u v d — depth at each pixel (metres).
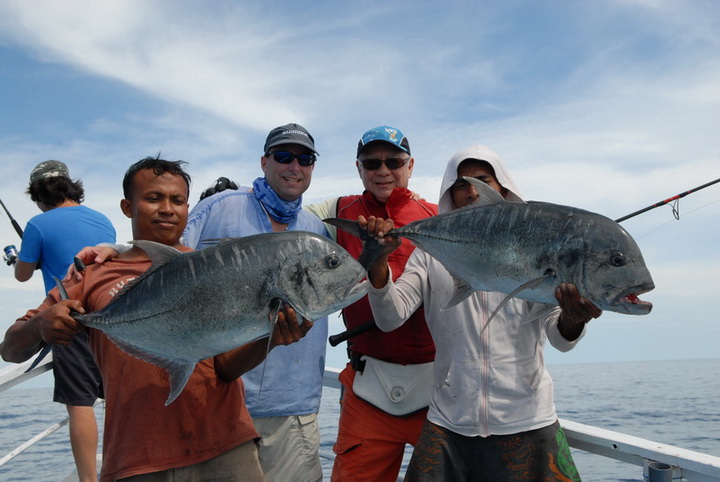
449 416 2.66
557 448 2.58
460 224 2.32
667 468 2.52
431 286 2.83
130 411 1.99
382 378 3.12
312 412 3.10
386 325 2.73
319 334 3.16
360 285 1.97
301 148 3.20
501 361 2.62
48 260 4.04
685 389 61.31
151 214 2.14
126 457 1.96
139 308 1.88
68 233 4.04
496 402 2.60
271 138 3.27
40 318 1.85
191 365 1.90
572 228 2.08
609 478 12.13
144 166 2.18
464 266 2.32
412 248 3.35
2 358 2.04
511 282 2.21
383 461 3.12
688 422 28.38
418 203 3.52
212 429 2.06
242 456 2.11
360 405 3.18
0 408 45.53
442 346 2.75
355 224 2.51
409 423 3.10
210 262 1.88
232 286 1.87
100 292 2.06
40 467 13.91
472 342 2.66
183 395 2.03
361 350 3.21
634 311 2.00
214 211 3.20
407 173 3.48
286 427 3.00
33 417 35.47
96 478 3.72
